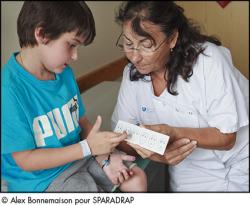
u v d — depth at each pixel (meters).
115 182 1.11
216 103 1.13
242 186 1.32
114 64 2.60
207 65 1.10
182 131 1.10
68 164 1.09
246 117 1.18
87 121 1.24
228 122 1.12
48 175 1.04
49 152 0.99
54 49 0.94
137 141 1.02
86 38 0.96
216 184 1.32
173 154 1.10
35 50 0.97
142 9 0.93
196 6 2.90
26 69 1.00
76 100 1.17
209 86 1.12
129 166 1.15
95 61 2.59
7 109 0.94
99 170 1.14
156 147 1.00
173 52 1.09
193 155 1.28
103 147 1.00
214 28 2.92
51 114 1.04
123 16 0.96
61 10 0.90
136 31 0.93
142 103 1.24
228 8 2.83
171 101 1.18
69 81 1.16
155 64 1.03
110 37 2.70
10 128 0.95
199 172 1.33
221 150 1.23
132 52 0.99
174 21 0.99
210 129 1.13
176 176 1.39
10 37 1.73
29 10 0.93
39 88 1.02
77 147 0.99
